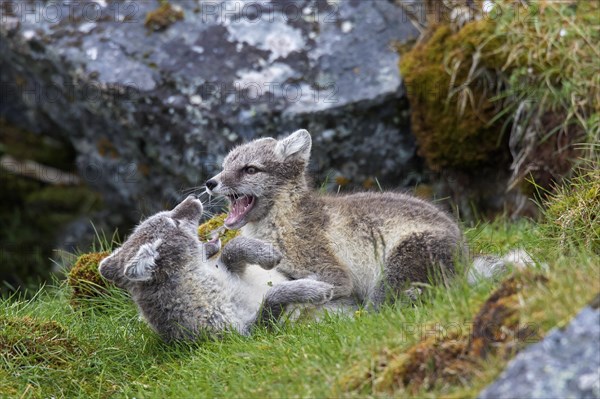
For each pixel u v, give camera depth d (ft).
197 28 46.75
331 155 45.60
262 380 24.76
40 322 30.48
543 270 24.22
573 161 40.65
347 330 25.55
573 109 40.55
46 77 48.85
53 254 54.90
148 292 29.30
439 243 30.37
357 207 32.60
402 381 22.34
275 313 28.86
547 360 20.03
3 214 58.54
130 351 30.22
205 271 29.40
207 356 27.48
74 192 60.49
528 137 42.45
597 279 22.38
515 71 42.34
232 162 33.88
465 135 44.39
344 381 22.97
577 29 41.86
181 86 45.19
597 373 19.43
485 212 45.85
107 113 46.83
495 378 20.53
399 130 45.65
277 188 33.35
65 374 28.58
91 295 34.65
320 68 45.57
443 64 44.32
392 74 45.16
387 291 30.17
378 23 46.88
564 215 32.37
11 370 28.14
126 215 54.60
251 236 33.65
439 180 46.34
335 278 31.40
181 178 46.96
